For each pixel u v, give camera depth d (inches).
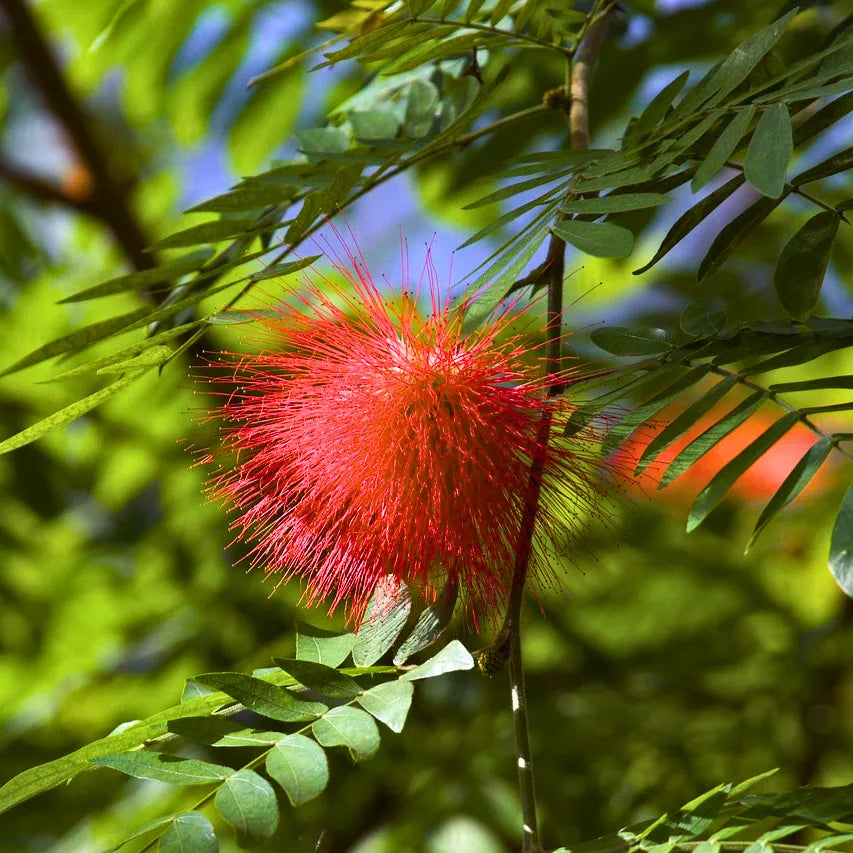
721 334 29.9
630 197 28.8
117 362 29.2
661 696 37.8
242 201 31.1
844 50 28.9
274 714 28.5
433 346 29.9
